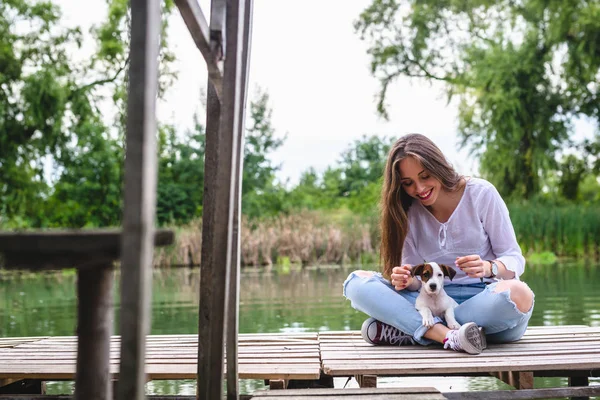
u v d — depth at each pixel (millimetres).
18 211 24547
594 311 6445
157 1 1364
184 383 4352
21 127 23578
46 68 23547
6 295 10609
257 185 27234
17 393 3738
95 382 1636
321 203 29188
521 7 23938
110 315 1680
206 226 2332
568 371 3484
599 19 22266
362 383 3086
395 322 3701
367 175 33562
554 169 23250
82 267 1608
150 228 1327
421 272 3686
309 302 7969
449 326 3596
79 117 24625
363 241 18031
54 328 6250
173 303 8258
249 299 8500
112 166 24688
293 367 3152
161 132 26281
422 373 3059
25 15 23719
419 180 3779
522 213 19031
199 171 25984
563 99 23281
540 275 11688
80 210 25062
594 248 18516
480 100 23719
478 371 3041
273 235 18078
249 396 2959
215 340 2059
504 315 3551
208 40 2041
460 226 3867
